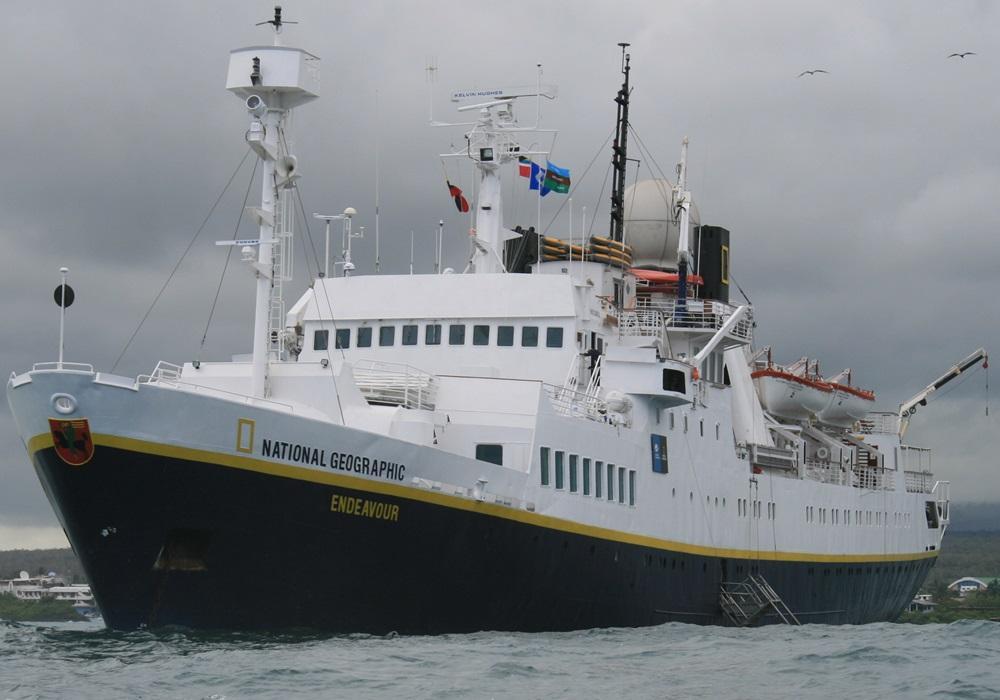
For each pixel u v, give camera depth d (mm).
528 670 40812
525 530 49781
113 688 35562
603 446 55250
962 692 39375
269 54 46844
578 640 50438
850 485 82875
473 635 48594
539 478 50906
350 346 61250
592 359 60469
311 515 43219
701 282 72125
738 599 67312
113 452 40500
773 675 42438
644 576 58094
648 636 54062
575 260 66500
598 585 54469
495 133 63812
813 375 84938
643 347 59531
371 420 48000
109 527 41344
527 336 59469
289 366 48281
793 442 78500
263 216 47125
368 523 44531
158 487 40969
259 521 42438
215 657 39750
